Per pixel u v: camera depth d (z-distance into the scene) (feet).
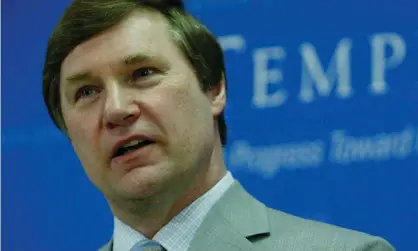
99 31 14.85
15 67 24.06
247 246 14.47
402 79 21.02
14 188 23.68
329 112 21.45
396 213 20.75
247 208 15.21
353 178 21.11
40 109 23.80
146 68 14.76
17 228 23.56
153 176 14.29
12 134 23.86
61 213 23.36
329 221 21.20
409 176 20.71
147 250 14.82
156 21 15.21
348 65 21.44
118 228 15.55
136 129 14.32
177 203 15.01
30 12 24.18
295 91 21.81
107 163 14.66
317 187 21.34
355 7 21.56
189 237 14.89
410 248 20.61
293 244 14.46
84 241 23.13
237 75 22.30
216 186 15.31
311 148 21.50
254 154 21.90
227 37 22.50
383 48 21.25
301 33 21.94
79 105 15.02
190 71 15.23
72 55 15.03
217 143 15.69
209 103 15.52
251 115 22.06
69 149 23.50
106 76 14.66
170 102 14.61
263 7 22.31
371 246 14.32
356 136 21.18
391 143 20.92
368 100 21.20
